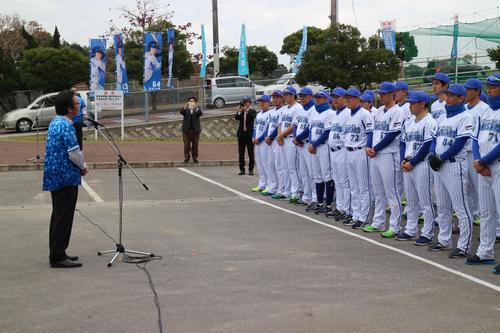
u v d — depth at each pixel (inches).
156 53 978.7
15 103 1290.6
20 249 315.3
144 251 308.5
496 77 268.8
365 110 366.6
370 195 370.9
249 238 339.3
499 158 268.1
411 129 325.7
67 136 273.0
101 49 917.8
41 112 1065.5
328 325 203.2
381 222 361.7
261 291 240.5
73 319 210.5
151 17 1488.7
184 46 1417.3
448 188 300.2
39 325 205.3
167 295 235.9
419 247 321.7
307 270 271.6
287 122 455.8
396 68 874.1
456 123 293.9
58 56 1289.4
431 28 765.3
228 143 917.2
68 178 274.5
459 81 696.4
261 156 506.3
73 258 287.4
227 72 1651.1
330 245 323.3
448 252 310.2
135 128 958.4
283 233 353.7
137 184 546.9
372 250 312.8
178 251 308.3
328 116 404.2
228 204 456.1
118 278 260.1
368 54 850.8
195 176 601.3
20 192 503.2
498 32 715.4
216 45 1293.1
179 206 445.7
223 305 223.6
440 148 302.7
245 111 605.9
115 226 372.5
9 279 259.9
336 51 853.8
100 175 597.3
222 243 326.0
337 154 391.5
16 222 387.5
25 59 1301.7
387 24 966.4
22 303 228.1
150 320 208.5
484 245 283.3
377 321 206.8
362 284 250.2
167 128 983.6
